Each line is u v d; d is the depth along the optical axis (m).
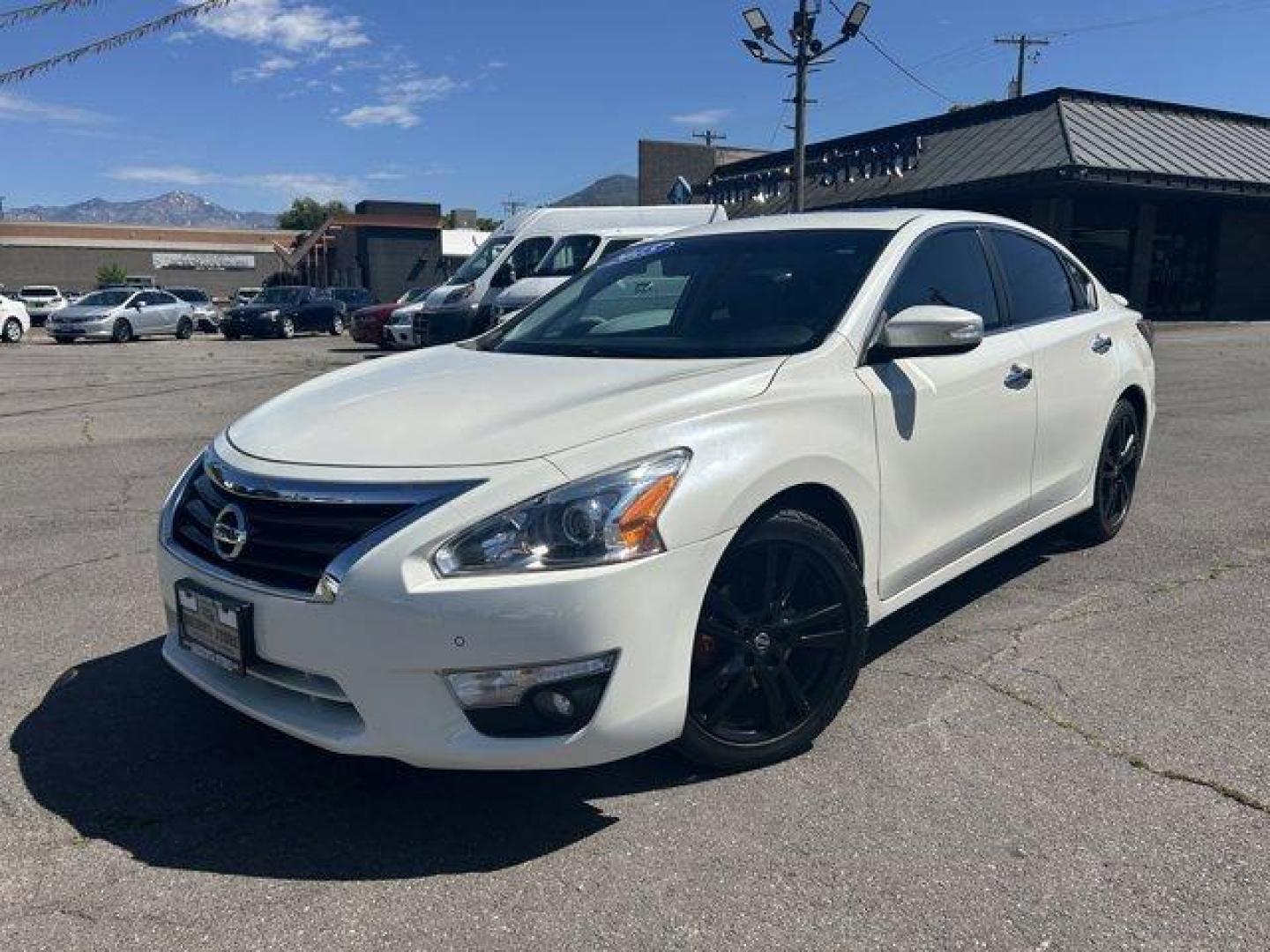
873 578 3.43
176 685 3.76
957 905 2.48
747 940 2.38
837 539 3.17
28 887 2.58
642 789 3.02
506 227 17.28
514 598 2.53
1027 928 2.40
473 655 2.54
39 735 3.38
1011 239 4.59
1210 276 29.14
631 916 2.46
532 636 2.54
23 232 71.81
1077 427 4.66
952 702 3.54
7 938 2.39
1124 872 2.60
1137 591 4.66
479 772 3.13
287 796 3.01
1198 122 27.88
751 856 2.69
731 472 2.85
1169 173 24.19
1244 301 29.70
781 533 3.03
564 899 2.53
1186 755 3.17
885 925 2.42
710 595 2.90
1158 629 4.19
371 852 2.73
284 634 2.69
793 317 3.58
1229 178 25.20
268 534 2.79
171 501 3.27
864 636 3.29
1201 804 2.90
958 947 2.34
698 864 2.66
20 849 2.74
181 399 12.49
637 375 3.24
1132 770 3.08
